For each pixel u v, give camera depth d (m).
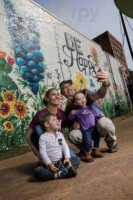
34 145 3.38
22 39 7.35
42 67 7.89
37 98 7.29
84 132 3.58
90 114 3.60
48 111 3.53
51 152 3.02
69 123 3.79
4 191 2.85
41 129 3.28
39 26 8.34
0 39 6.57
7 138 6.02
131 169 2.74
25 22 7.69
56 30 9.37
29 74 7.23
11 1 7.31
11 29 7.04
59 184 2.72
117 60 17.28
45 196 2.42
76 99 3.62
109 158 3.50
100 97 3.61
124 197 2.05
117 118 12.26
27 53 7.39
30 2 8.16
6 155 5.42
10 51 6.78
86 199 2.16
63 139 3.17
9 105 6.29
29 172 3.55
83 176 2.84
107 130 3.64
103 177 2.65
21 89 6.80
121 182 2.39
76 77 10.14
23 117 6.63
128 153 3.59
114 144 3.88
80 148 3.74
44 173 2.90
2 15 6.86
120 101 15.30
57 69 8.74
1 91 6.16
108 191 2.24
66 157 3.03
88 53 12.12
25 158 4.89
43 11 8.78
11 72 6.62
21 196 2.57
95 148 3.72
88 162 3.47
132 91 18.50
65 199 2.25
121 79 17.00
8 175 3.58
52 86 8.16
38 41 8.05
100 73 3.46
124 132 6.50
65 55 9.60
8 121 6.16
